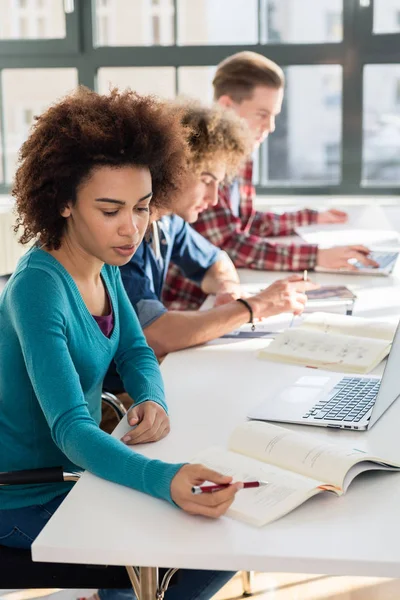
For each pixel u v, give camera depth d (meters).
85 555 1.11
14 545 1.51
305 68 4.28
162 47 4.28
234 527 1.15
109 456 1.29
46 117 1.44
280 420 1.51
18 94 4.41
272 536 1.12
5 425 1.51
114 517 1.18
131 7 4.26
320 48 4.23
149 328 2.02
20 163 1.48
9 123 4.43
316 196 4.43
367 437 1.45
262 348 2.00
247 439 1.36
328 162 4.40
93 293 1.58
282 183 4.46
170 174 1.59
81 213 1.43
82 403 1.38
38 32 4.33
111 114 1.42
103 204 1.40
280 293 2.15
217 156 2.28
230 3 4.22
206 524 1.16
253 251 2.94
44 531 1.14
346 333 2.04
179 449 1.41
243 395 1.67
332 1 4.19
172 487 1.20
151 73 4.34
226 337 2.10
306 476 1.26
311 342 1.94
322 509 1.19
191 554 1.09
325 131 4.36
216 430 1.49
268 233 3.55
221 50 4.25
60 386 1.37
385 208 4.07
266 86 3.20
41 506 1.50
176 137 1.54
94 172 1.39
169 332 2.01
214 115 2.28
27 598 2.11
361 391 1.65
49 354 1.38
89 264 1.54
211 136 2.26
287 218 3.62
